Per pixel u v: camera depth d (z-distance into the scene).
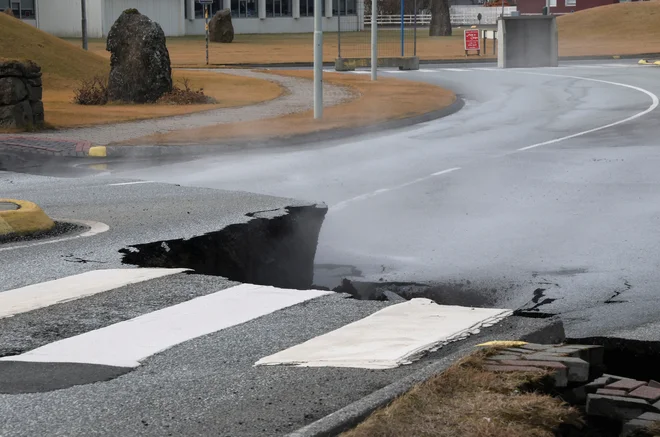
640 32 78.56
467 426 4.99
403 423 5.02
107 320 7.54
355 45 77.81
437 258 11.78
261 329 7.26
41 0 89.94
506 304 9.80
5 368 6.42
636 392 5.52
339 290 10.91
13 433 5.25
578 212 14.20
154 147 21.72
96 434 5.22
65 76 38.03
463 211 14.54
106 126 25.80
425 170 18.66
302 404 5.61
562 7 118.19
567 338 7.86
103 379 6.16
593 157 19.84
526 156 20.27
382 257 11.98
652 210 14.16
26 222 11.09
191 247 10.81
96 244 10.53
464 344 6.61
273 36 96.56
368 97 34.25
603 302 9.55
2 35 38.62
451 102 32.34
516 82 41.53
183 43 82.06
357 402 5.40
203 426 5.31
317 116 27.34
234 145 22.52
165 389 5.94
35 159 20.69
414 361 6.31
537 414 5.16
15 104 24.56
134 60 32.59
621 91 36.00
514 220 13.79
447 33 93.19
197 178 18.08
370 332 6.98
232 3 102.75
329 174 18.39
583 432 5.41
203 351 6.75
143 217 12.24
